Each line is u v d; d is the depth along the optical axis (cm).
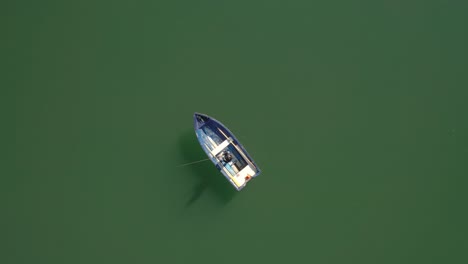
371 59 3475
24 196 3059
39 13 3281
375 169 3303
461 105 3447
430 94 3453
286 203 3225
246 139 3253
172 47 3331
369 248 3203
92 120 3178
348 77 3422
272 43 3416
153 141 3194
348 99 3384
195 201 3164
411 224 3250
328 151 3303
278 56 3400
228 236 3155
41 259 2997
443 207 3284
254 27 3431
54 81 3203
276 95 3334
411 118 3394
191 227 3138
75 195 3091
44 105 3166
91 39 3284
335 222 3225
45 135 3133
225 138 3175
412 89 3444
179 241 3116
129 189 3133
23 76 3188
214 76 3312
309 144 3297
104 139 3164
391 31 3547
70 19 3297
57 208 3066
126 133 3186
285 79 3366
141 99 3234
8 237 3005
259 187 3222
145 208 3125
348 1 3566
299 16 3497
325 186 3259
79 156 3131
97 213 3088
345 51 3466
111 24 3322
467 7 3653
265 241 3172
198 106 3259
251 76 3344
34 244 3012
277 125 3294
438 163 3344
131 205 3119
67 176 3105
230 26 3412
